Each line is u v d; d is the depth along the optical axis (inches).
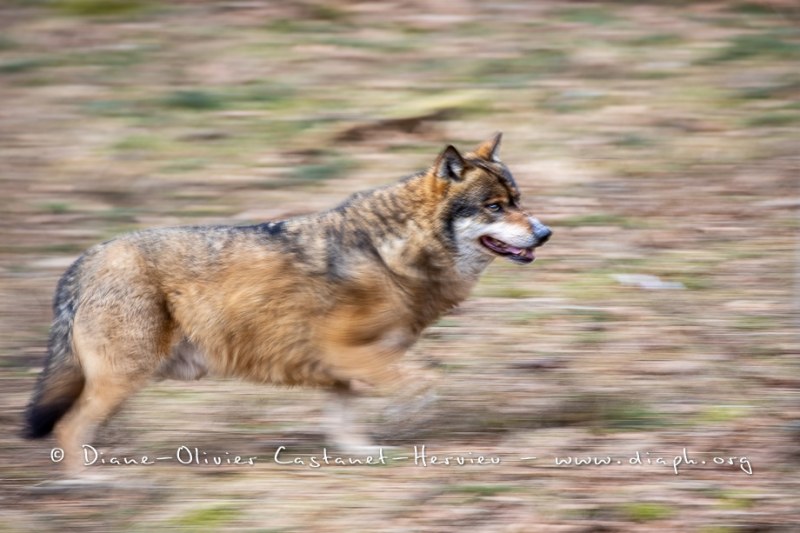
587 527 658.8
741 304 1011.9
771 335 947.3
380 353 791.7
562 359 933.8
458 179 786.8
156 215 1249.4
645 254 1130.7
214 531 678.5
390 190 797.9
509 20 1744.6
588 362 924.6
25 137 1432.1
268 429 853.8
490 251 806.5
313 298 774.5
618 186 1284.4
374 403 869.2
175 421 864.9
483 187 791.1
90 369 765.9
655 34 1680.6
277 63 1631.4
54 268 1127.0
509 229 791.7
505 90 1525.6
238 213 1250.6
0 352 973.2
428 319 822.5
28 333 1004.6
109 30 1738.4
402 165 1350.9
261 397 905.5
